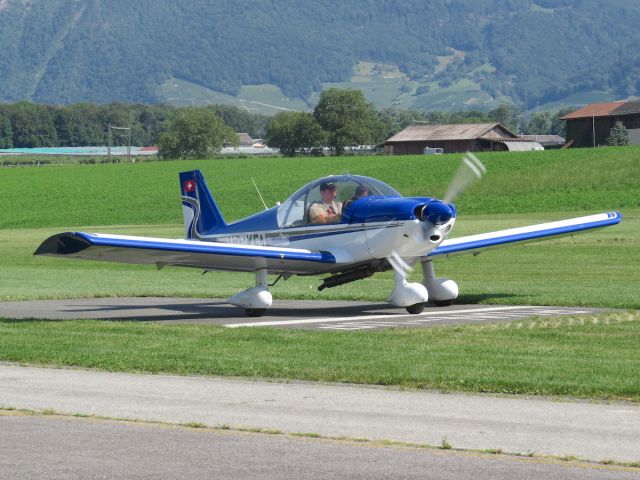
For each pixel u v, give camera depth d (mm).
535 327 39562
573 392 26359
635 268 69875
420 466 19562
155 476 19031
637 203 147375
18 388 27703
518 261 78688
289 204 48844
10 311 50938
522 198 160875
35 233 147875
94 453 20656
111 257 43562
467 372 29156
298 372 29562
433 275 50062
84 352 34031
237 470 19375
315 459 20109
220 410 24609
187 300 57281
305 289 61531
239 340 36781
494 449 20703
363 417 23734
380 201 45844
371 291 59281
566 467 19438
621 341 35344
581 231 53219
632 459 19969
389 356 32375
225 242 53062
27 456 20453
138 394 26734
